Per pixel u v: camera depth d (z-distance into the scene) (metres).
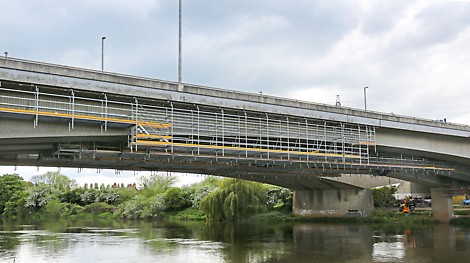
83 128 29.44
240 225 73.00
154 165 39.88
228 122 35.28
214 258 35.44
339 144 43.59
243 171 49.97
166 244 44.94
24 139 28.11
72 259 35.06
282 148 38.28
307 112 40.00
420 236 51.81
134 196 122.69
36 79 27.19
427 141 51.12
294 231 59.69
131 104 30.62
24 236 54.56
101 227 72.12
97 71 29.59
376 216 75.12
